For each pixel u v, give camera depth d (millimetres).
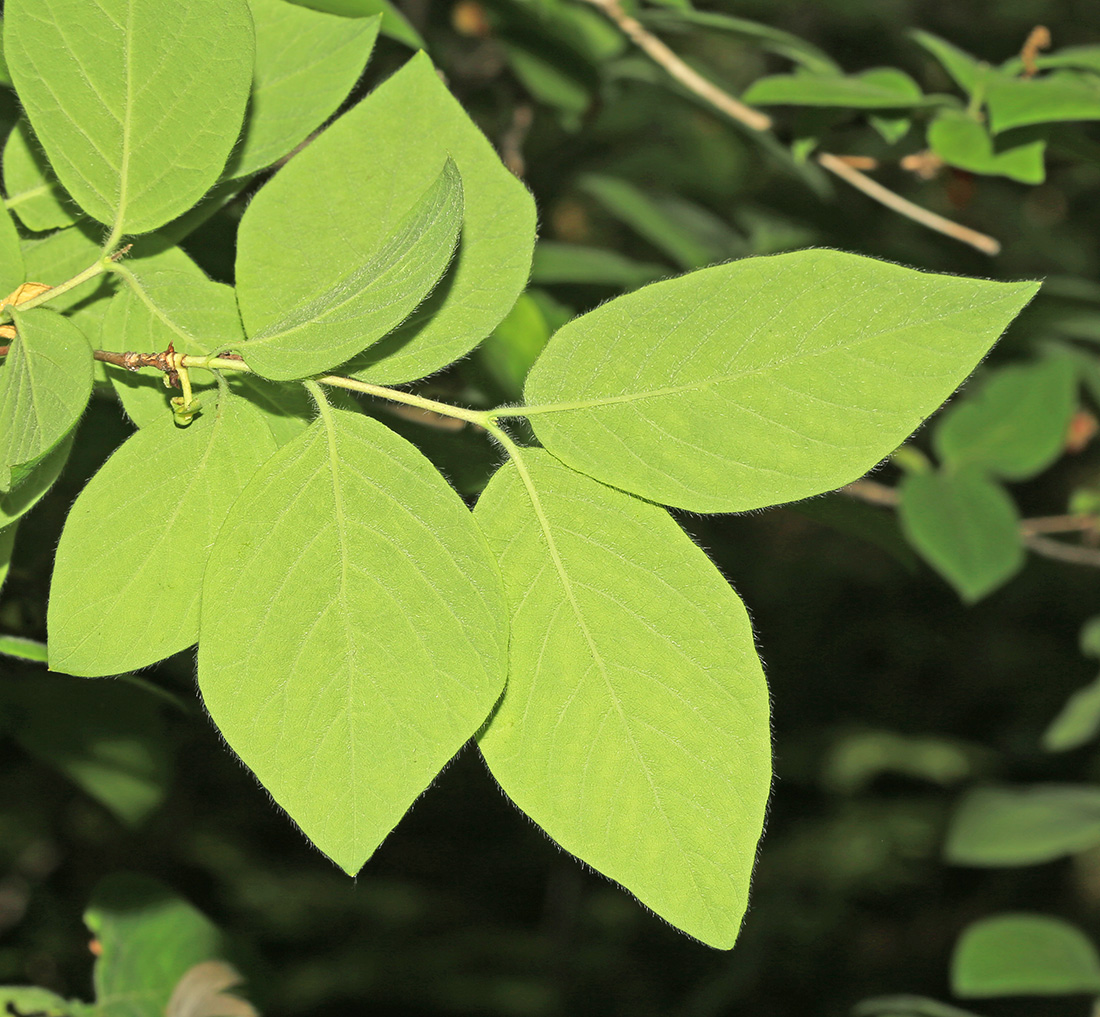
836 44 2236
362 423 370
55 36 381
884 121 567
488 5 736
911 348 365
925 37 549
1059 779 2494
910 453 775
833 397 366
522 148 986
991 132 493
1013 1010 2330
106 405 490
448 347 379
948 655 2725
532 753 371
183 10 381
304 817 363
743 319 370
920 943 2430
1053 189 2248
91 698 530
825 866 2451
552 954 2418
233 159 403
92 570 374
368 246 388
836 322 367
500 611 367
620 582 371
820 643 2770
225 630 365
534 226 385
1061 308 782
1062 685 2611
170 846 1563
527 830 2719
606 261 735
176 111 386
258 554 366
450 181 363
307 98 406
